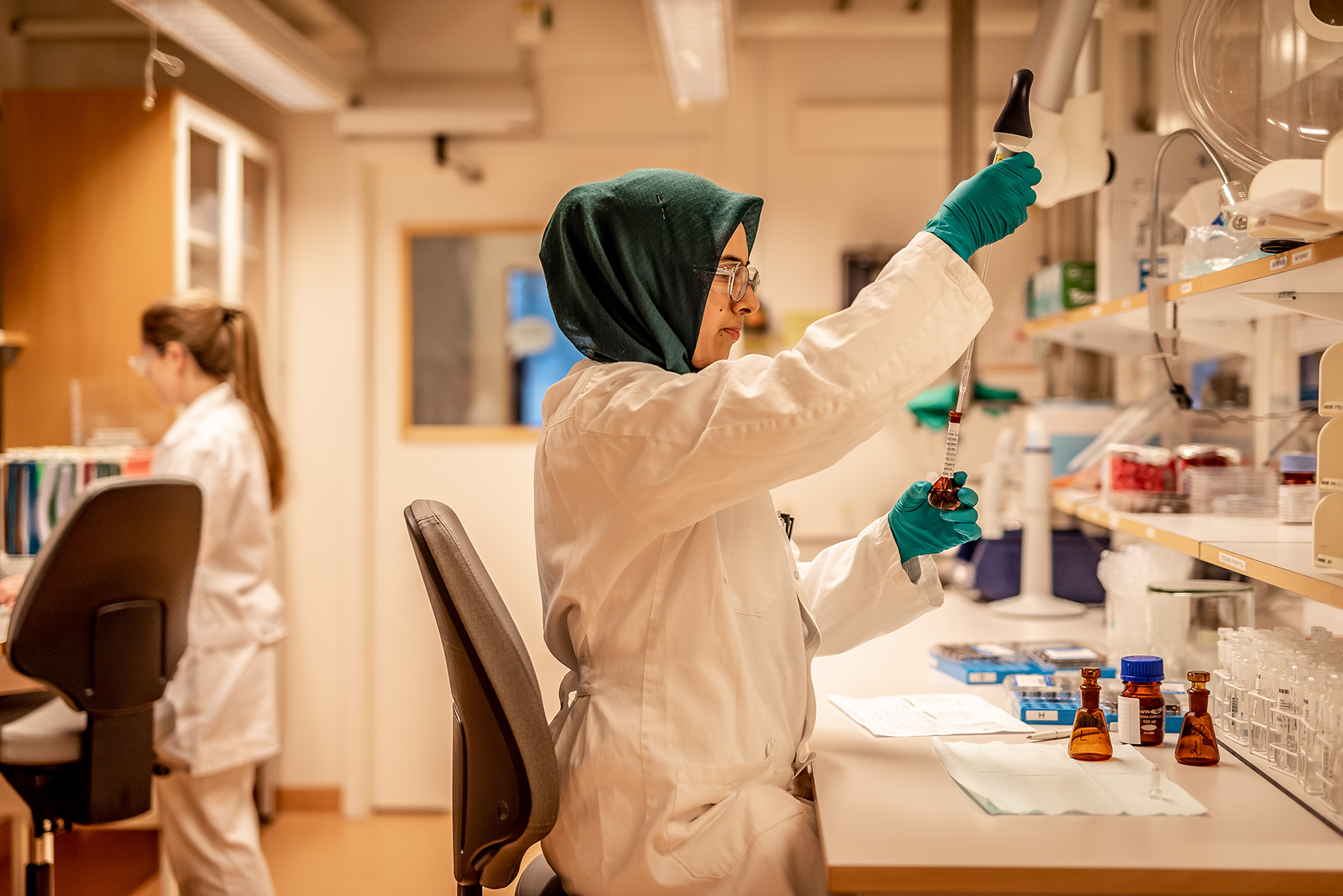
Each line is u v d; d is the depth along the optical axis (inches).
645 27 133.2
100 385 114.2
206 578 89.4
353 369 137.3
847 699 61.5
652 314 47.4
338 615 138.6
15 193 116.2
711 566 46.3
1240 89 45.1
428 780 139.9
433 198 139.9
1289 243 44.5
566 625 50.6
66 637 68.1
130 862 115.9
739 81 132.2
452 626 46.2
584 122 134.6
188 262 118.1
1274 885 35.9
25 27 128.3
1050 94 61.2
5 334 115.1
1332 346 44.6
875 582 55.5
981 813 42.2
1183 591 62.9
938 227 44.4
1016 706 58.6
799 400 40.8
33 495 102.2
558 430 47.0
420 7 135.2
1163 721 51.8
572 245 48.9
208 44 105.8
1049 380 124.8
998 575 97.7
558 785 45.0
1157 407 94.6
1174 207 77.6
